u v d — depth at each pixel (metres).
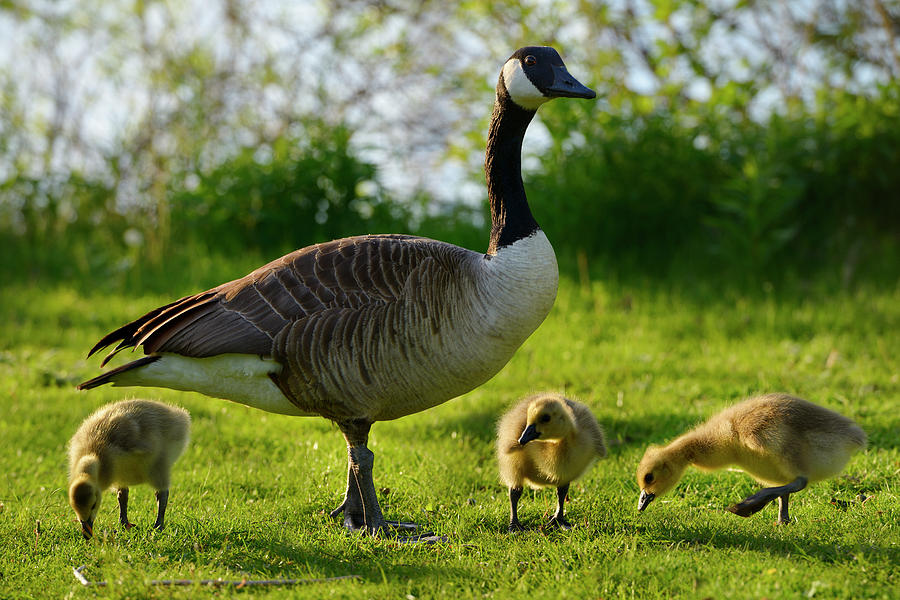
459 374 8.17
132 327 8.73
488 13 24.42
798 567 6.82
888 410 11.47
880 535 7.50
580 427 8.41
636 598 6.58
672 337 16.14
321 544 7.99
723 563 7.00
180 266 21.78
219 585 6.91
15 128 25.75
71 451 8.30
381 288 7.93
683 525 8.12
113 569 7.20
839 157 20.11
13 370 14.88
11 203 24.73
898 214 20.39
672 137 20.34
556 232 20.31
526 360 15.00
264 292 8.09
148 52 26.50
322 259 8.17
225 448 11.38
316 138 23.14
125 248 23.91
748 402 8.52
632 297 18.22
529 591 6.82
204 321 8.09
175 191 23.64
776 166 18.97
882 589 6.41
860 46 23.77
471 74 25.36
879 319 16.08
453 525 8.59
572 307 17.86
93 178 25.75
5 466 10.52
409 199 23.33
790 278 18.95
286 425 12.21
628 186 20.22
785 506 8.24
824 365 14.11
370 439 11.34
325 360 7.91
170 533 8.16
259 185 22.06
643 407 12.27
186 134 25.56
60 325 18.22
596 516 8.63
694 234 20.34
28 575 7.41
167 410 8.69
